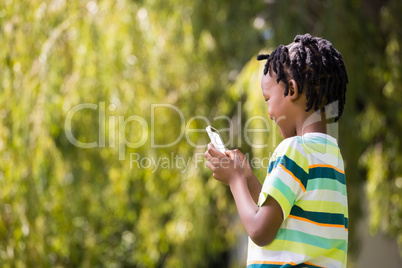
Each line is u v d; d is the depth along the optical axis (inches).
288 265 96.7
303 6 298.4
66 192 274.5
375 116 309.3
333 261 100.1
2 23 254.4
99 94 261.3
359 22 313.4
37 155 250.7
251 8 307.3
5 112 250.5
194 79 285.3
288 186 96.4
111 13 267.6
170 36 280.2
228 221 306.2
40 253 249.3
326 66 102.3
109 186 286.7
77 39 261.4
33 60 257.0
